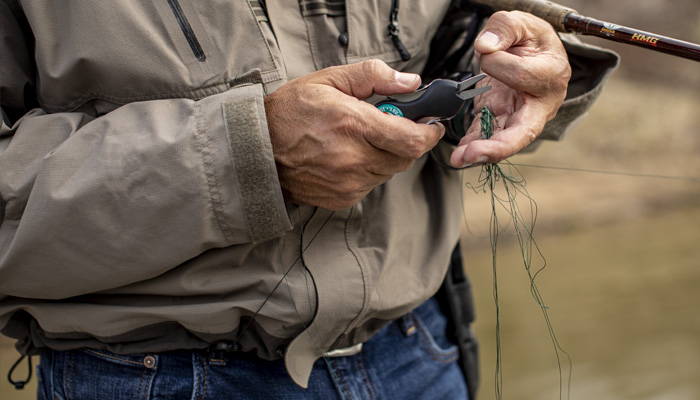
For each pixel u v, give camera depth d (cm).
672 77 625
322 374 98
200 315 87
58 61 86
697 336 284
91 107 89
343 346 98
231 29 85
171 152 77
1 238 82
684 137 548
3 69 88
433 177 107
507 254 388
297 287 89
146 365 92
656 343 280
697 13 662
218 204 78
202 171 77
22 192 81
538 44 88
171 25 84
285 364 90
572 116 105
